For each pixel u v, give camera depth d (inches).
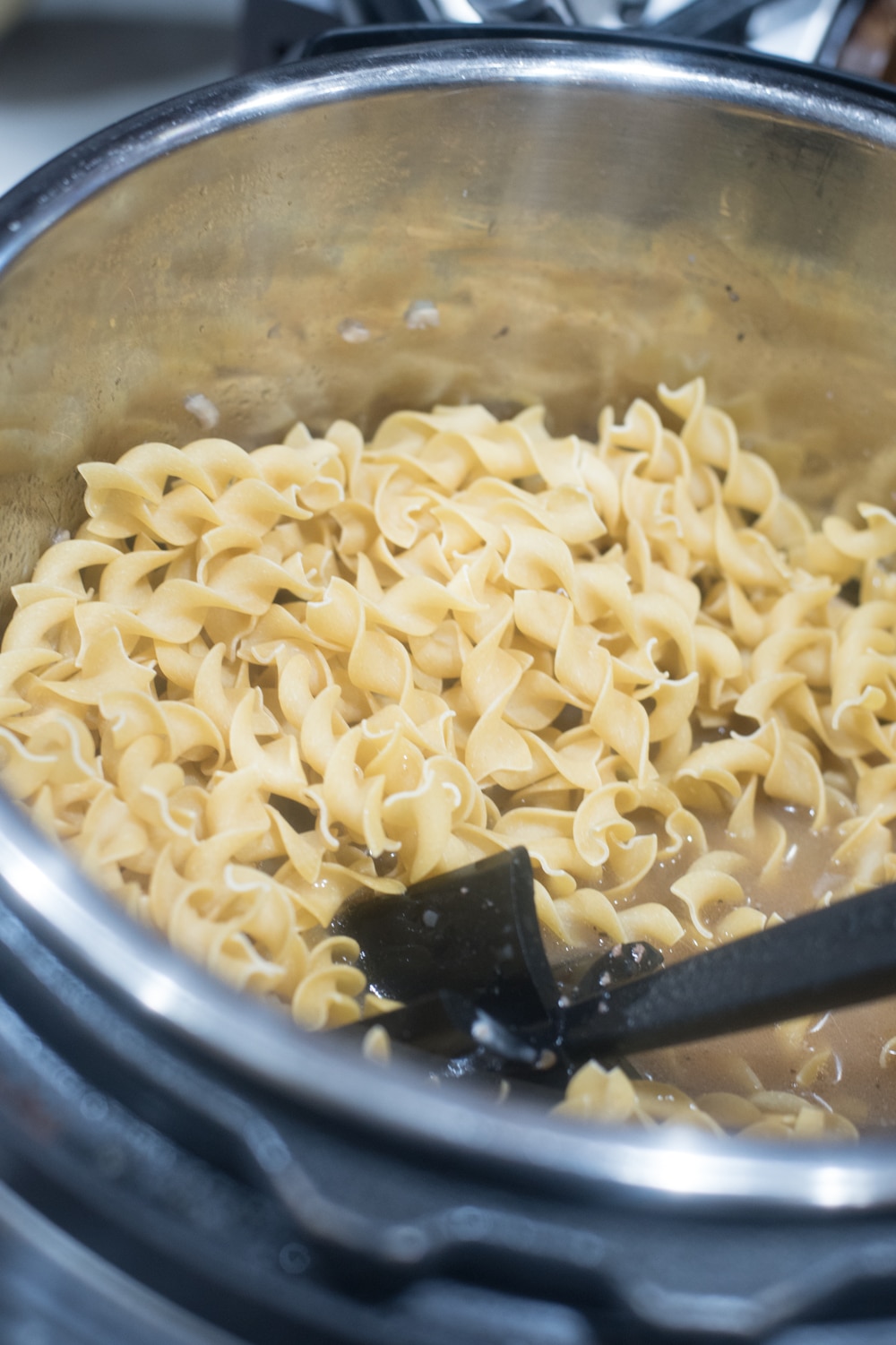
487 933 17.3
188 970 13.9
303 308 19.9
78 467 18.7
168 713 18.3
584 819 18.9
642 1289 13.5
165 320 19.0
